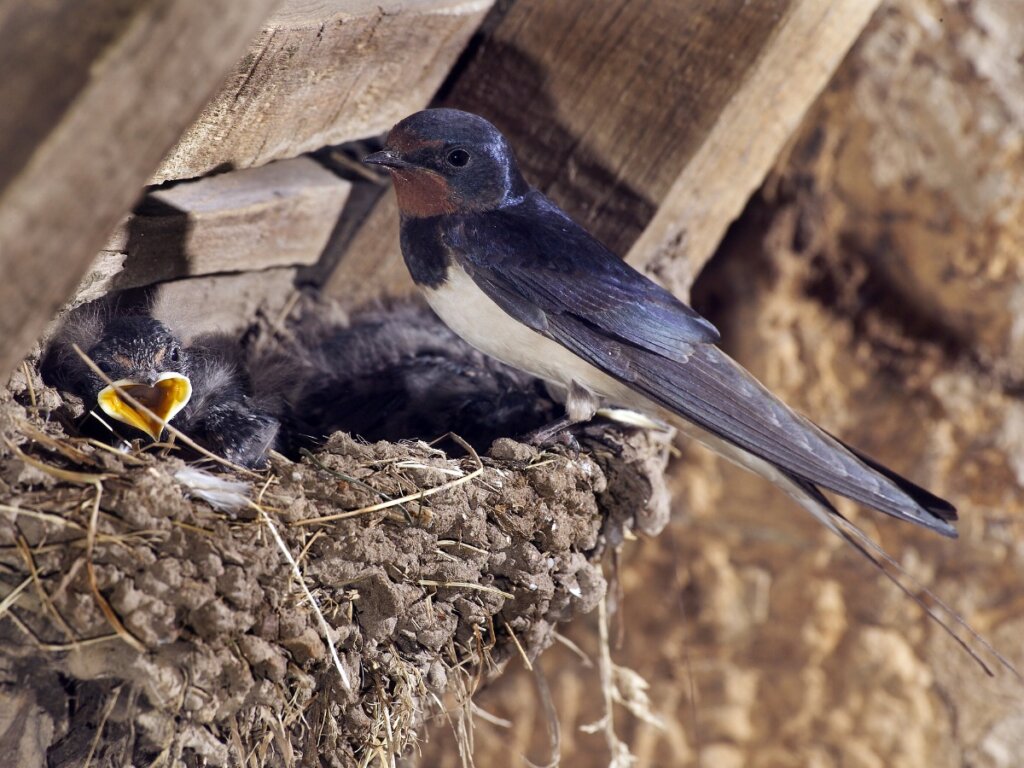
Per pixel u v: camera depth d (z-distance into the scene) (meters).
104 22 1.51
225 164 3.06
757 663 5.24
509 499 2.96
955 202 4.69
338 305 3.98
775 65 3.56
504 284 3.31
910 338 4.99
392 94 3.52
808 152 4.83
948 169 4.66
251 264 3.57
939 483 4.99
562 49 3.61
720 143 3.66
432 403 3.71
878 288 5.00
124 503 2.20
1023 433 4.92
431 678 2.78
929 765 5.05
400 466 2.79
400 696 2.66
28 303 1.67
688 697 5.30
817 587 5.14
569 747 5.39
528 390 3.88
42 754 2.18
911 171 4.71
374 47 3.21
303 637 2.37
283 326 3.92
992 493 4.98
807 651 5.16
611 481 3.39
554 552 3.06
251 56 2.76
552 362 3.43
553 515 3.04
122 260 2.94
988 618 5.02
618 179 3.65
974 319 4.87
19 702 2.16
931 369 4.98
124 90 1.54
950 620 5.03
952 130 4.61
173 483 2.29
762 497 5.16
